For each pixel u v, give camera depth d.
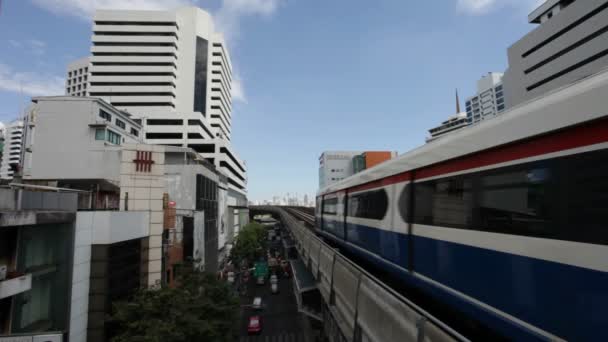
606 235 2.62
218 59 84.56
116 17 72.81
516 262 3.50
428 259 5.39
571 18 39.94
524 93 47.16
